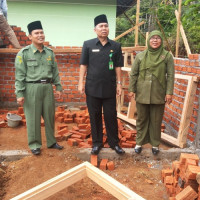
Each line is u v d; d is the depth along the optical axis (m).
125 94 6.77
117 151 3.85
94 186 3.19
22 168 3.53
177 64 4.82
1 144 4.31
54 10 8.21
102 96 3.56
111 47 3.49
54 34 8.37
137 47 6.11
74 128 4.82
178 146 4.17
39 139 3.83
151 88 3.52
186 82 4.38
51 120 3.85
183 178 2.74
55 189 2.25
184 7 8.48
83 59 3.58
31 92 3.59
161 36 3.36
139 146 3.92
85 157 3.87
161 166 3.79
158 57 3.45
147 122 3.83
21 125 5.31
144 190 3.17
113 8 8.57
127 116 5.51
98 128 3.85
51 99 3.75
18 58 3.48
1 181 3.29
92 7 8.40
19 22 8.10
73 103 6.83
